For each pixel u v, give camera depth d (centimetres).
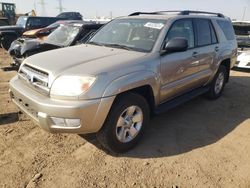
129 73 338
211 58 525
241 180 316
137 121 369
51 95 313
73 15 2391
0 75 761
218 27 559
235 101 591
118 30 458
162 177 317
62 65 334
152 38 404
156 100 397
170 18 433
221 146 391
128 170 328
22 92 342
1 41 1323
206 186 304
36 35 1027
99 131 336
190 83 475
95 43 456
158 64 381
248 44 916
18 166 329
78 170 325
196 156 362
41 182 302
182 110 526
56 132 317
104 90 311
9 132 410
